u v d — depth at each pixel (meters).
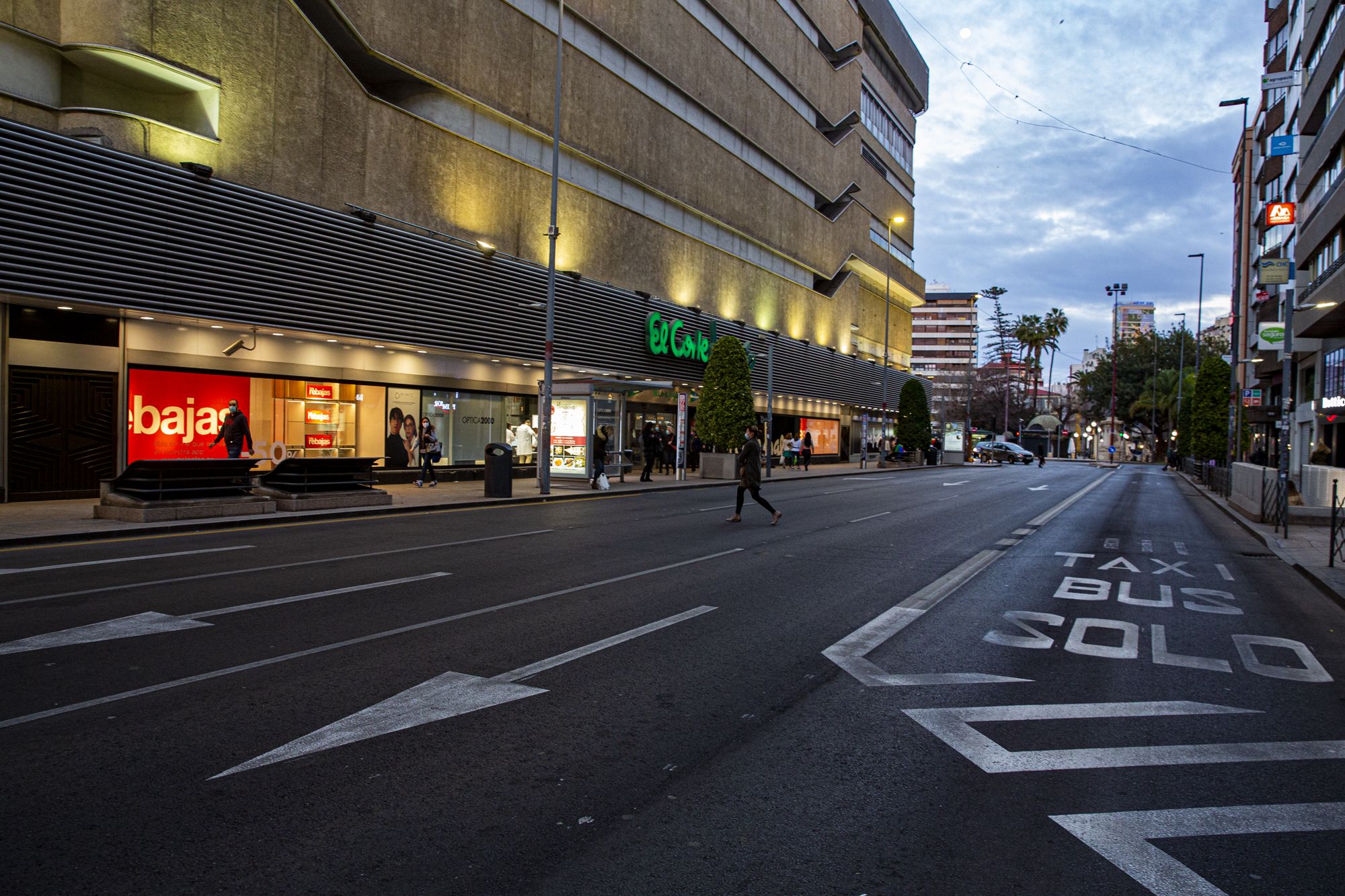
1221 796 3.93
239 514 13.66
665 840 3.38
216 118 15.43
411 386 21.45
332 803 3.62
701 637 6.75
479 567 9.71
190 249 14.72
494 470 18.73
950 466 54.34
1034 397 91.25
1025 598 8.90
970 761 4.30
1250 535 16.16
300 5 18.02
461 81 21.36
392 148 19.30
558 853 3.24
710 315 34.62
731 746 4.43
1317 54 29.03
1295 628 7.83
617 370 27.88
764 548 11.97
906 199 64.88
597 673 5.68
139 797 3.63
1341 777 4.19
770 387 33.34
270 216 16.14
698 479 29.84
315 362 18.73
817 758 4.30
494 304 22.20
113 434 15.13
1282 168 40.56
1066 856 3.32
